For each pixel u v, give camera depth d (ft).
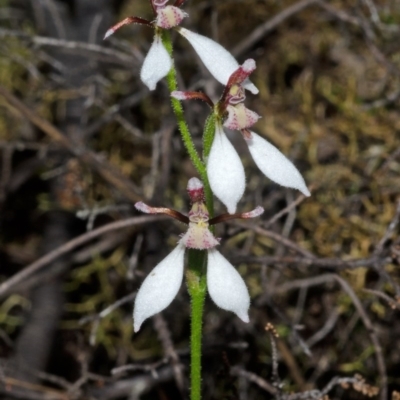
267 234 0.78
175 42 0.91
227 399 0.77
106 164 0.83
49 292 0.90
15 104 0.82
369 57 0.91
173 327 0.89
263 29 0.88
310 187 0.80
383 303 0.85
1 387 0.83
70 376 0.90
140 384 0.85
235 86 0.64
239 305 0.64
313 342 0.83
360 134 0.89
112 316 0.90
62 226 0.91
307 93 0.91
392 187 0.86
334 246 0.85
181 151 0.91
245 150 0.90
